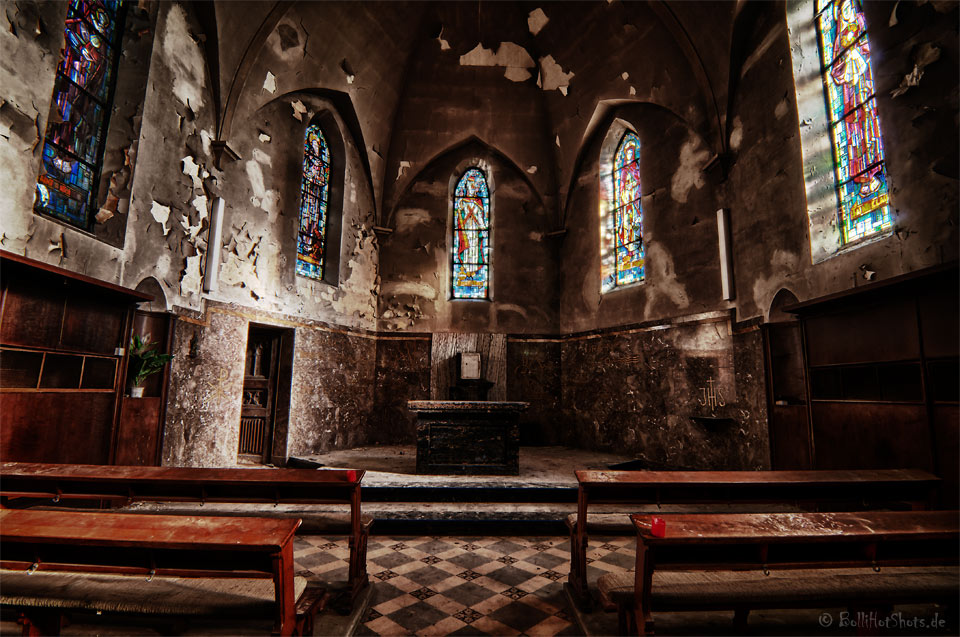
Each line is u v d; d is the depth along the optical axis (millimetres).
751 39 7746
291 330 9164
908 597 2920
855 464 5660
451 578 4438
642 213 10039
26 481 4039
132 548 2605
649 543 2684
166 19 6930
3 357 4730
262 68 8469
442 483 6633
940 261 4664
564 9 9992
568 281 11641
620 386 10016
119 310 6086
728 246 8102
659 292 9461
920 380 4906
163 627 3078
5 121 4727
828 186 6371
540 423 11164
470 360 10570
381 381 11242
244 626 3199
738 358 7801
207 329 7512
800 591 2877
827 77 6543
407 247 11805
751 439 7422
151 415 6473
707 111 8641
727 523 2832
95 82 6137
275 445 8898
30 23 4992
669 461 8820
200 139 7574
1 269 4590
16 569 2740
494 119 11688
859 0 6102
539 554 5078
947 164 4641
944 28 4715
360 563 4105
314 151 10383
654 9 8609
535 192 12172
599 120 10938
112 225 6191
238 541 2473
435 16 10406
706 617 3459
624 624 3062
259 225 8633
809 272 6465
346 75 10070
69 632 3004
